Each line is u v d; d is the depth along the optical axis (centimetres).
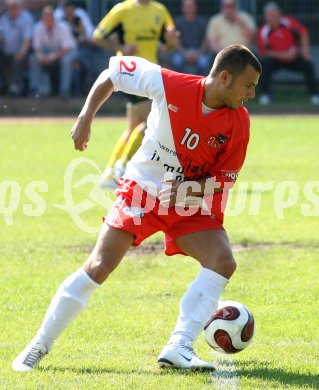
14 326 2059
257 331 2008
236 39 7450
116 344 1911
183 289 2389
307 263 2672
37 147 5506
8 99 7588
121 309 2198
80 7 8412
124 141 3906
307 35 7862
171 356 1705
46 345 1725
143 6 4178
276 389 1585
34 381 1623
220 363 1766
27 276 2548
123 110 7875
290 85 8656
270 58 7669
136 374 1677
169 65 7475
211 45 7462
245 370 1711
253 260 2716
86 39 7506
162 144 1738
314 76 7725
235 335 1777
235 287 2405
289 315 2139
